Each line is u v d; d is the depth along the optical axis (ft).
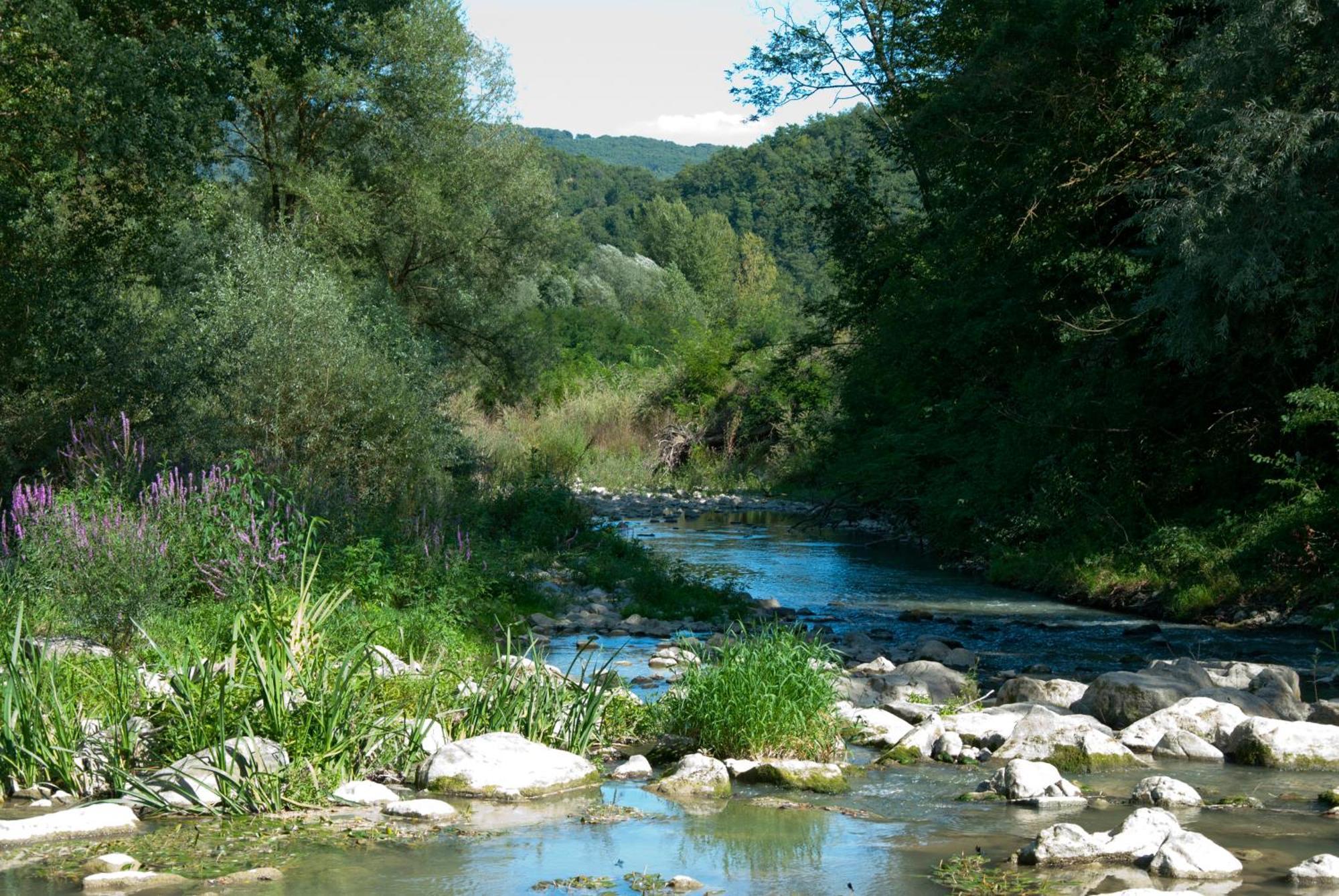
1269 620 46.19
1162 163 59.16
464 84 100.68
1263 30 47.60
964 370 74.38
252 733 20.70
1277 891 16.02
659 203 362.33
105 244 59.16
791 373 118.42
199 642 28.14
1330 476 52.24
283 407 59.57
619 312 235.81
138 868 16.80
